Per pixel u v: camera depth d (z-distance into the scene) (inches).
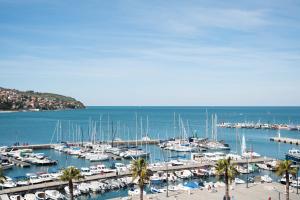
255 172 4936.0
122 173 4453.7
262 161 5344.5
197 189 3764.8
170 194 3592.5
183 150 6968.5
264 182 4116.6
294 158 5679.1
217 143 7549.2
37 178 4242.1
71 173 2822.3
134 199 3400.6
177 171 4722.0
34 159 5807.1
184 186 3966.5
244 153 5999.0
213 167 4985.2
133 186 4195.4
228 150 7214.6
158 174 4539.9
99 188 3993.6
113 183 4121.6
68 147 7244.1
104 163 5782.5
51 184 3961.6
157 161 5821.9
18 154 6299.2
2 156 6230.3
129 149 6688.0
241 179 4384.8
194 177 4645.7
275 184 3954.2
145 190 4018.2
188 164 5078.7
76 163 5826.8
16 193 3732.8
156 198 3427.7
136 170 2837.1
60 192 3939.5
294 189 3742.6
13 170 5300.2
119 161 5930.1
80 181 4097.0
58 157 6456.7
